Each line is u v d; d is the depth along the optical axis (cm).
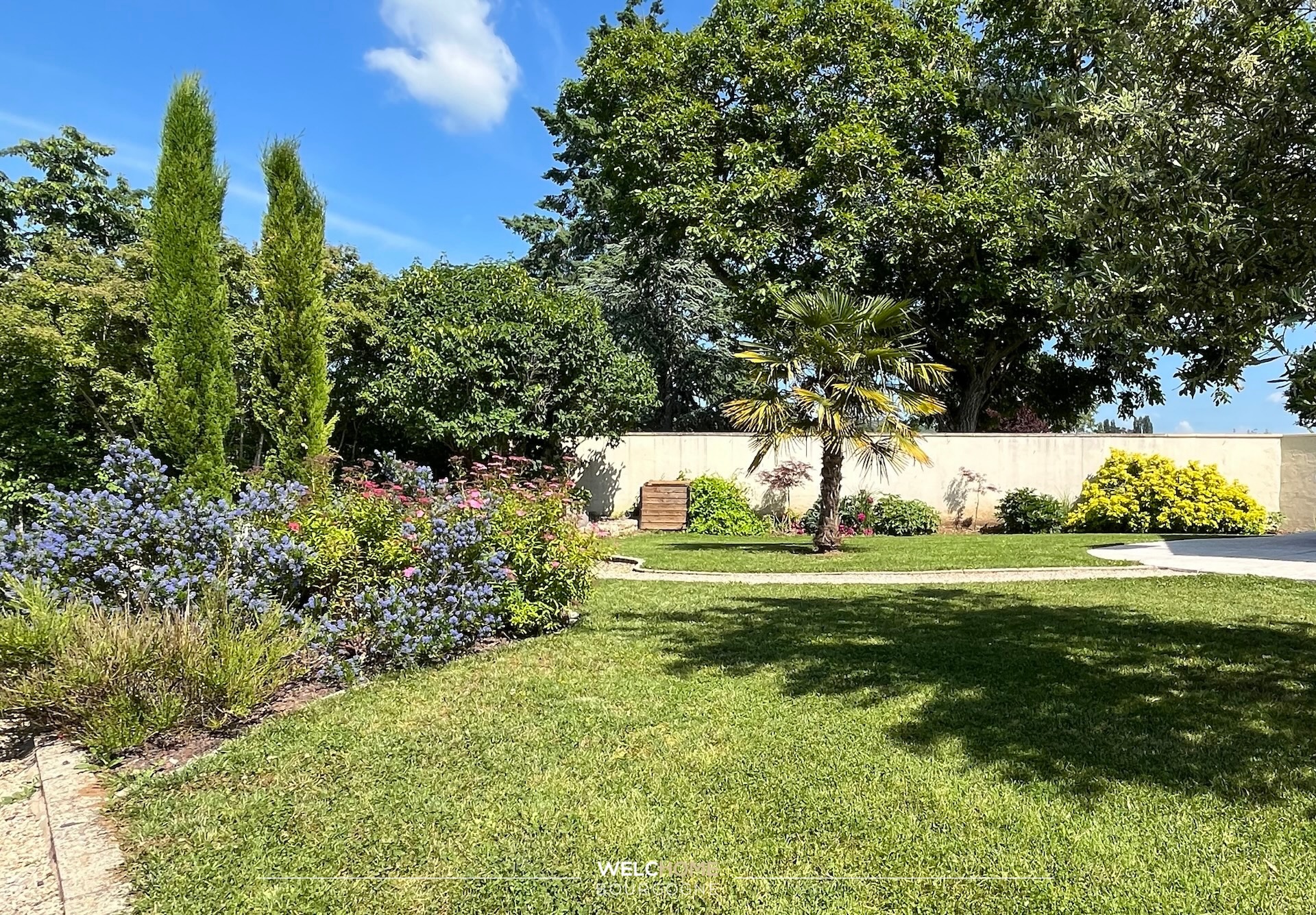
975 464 1642
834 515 1148
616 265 2542
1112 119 366
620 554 1148
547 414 1475
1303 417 327
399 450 1664
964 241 1570
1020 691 429
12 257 1705
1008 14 1013
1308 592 729
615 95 1706
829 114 1563
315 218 1052
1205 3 347
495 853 260
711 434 1688
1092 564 955
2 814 313
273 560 492
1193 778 312
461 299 1441
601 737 365
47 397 1186
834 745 352
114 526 490
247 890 241
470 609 525
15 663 380
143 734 355
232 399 919
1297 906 223
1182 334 355
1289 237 325
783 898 233
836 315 1045
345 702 425
